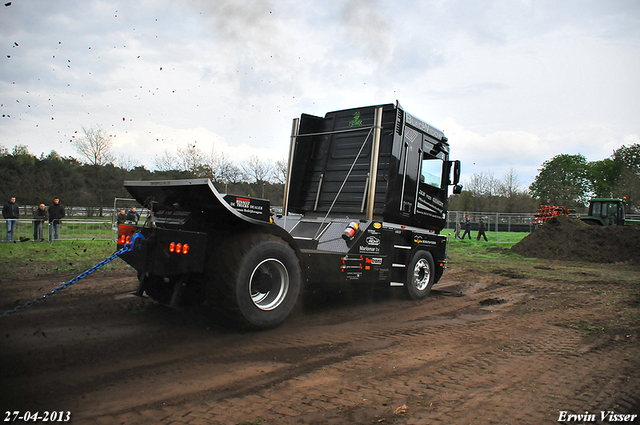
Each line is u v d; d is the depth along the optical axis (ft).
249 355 12.76
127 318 16.29
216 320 15.21
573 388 10.89
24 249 39.65
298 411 9.15
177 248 14.05
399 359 12.83
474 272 37.17
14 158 103.71
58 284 23.72
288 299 15.64
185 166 85.25
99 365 11.50
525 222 99.04
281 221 22.88
